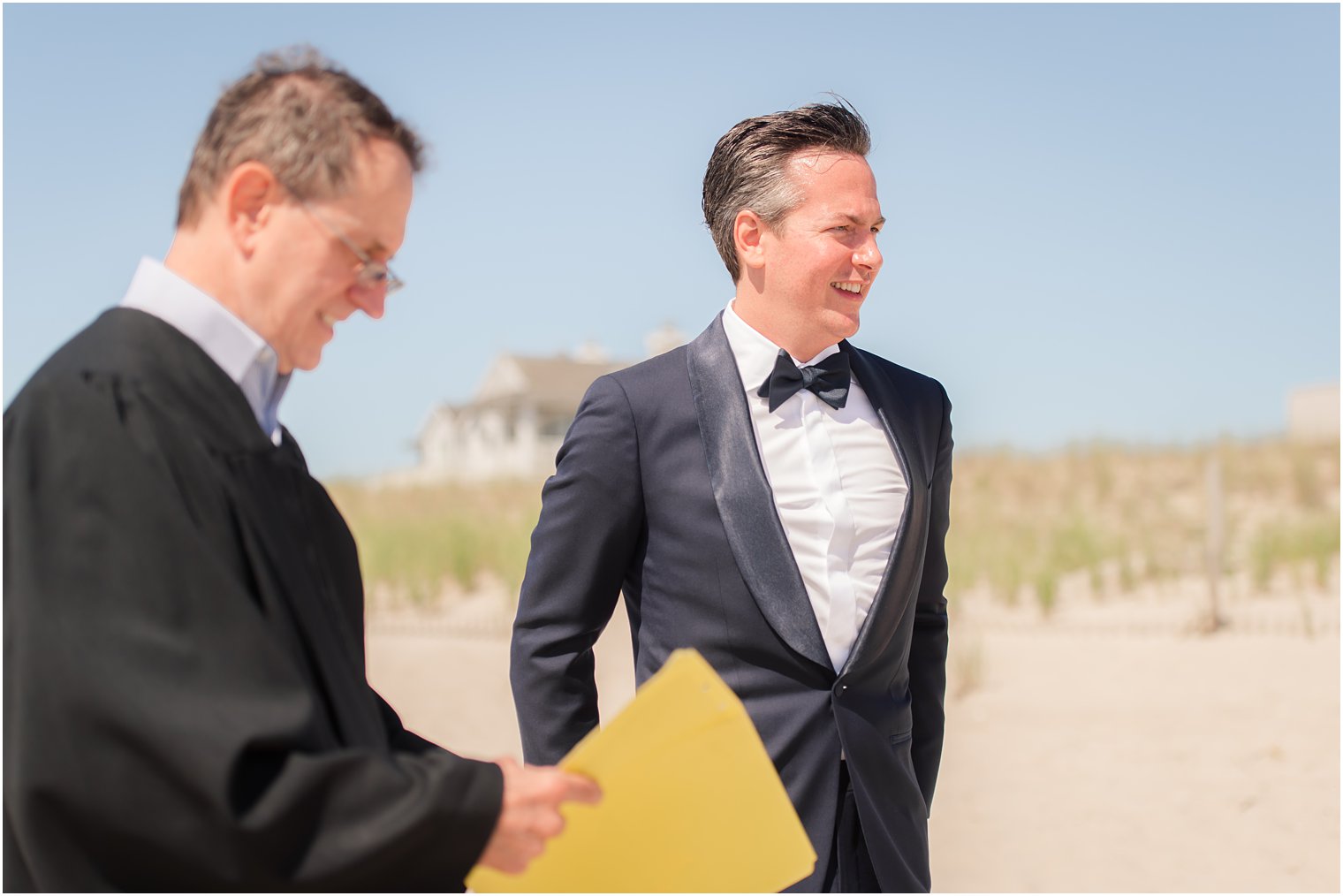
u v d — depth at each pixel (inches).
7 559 56.7
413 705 306.0
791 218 96.9
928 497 101.7
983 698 294.2
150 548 55.7
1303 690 279.0
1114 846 190.9
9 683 56.1
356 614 69.4
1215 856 184.7
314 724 57.2
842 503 97.1
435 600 497.7
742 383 99.7
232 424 61.2
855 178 97.6
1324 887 170.6
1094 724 264.4
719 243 103.6
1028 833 198.8
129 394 58.2
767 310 100.1
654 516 98.3
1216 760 232.8
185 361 60.6
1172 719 263.3
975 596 437.7
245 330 62.9
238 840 53.7
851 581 95.9
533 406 1987.0
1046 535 536.7
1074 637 361.1
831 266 96.3
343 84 64.3
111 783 53.7
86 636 54.4
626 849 66.8
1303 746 237.5
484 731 275.9
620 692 297.9
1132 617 385.4
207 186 62.6
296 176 61.8
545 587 98.8
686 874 67.8
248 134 62.0
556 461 102.3
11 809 56.1
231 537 58.9
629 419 99.2
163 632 54.9
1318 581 398.6
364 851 55.7
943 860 187.8
